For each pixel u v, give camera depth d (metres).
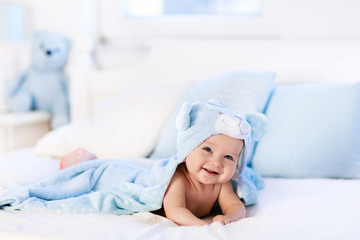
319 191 1.31
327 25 2.02
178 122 1.15
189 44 2.10
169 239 0.90
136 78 2.19
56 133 1.87
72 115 2.28
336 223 1.00
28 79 2.40
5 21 2.25
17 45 2.48
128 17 2.37
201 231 0.95
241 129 1.10
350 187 1.35
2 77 2.39
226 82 1.70
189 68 2.10
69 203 1.11
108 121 1.87
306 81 1.92
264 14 2.13
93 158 1.45
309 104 1.61
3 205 1.13
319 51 1.90
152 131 1.77
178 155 1.15
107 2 2.38
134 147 1.73
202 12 2.28
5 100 2.40
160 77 2.15
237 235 0.93
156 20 2.31
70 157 1.44
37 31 2.38
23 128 2.28
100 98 2.25
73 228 0.95
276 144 1.57
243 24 2.17
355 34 1.99
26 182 1.40
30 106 2.38
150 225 1.04
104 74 2.23
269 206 1.18
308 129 1.56
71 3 2.37
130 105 1.89
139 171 1.25
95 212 1.11
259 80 1.66
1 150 2.23
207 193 1.18
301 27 2.06
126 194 1.13
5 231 0.93
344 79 1.88
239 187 1.20
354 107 1.57
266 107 1.68
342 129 1.54
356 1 1.97
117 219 1.05
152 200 1.11
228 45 2.03
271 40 1.98
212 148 1.12
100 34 2.42
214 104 1.20
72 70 2.26
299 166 1.53
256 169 1.58
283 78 1.95
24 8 2.46
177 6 2.31
